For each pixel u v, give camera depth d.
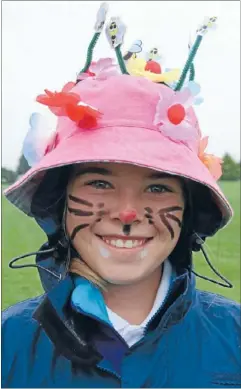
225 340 1.13
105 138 0.97
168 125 0.98
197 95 1.09
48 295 1.04
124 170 0.99
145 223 1.00
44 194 1.10
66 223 1.06
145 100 1.01
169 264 1.12
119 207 0.99
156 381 1.04
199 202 1.13
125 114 1.00
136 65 1.13
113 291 1.06
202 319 1.14
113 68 1.08
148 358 1.04
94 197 1.00
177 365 1.07
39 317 1.06
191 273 1.13
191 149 1.04
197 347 1.10
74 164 1.03
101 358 1.03
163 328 1.04
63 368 1.05
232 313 1.18
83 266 1.05
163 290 1.08
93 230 1.01
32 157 1.07
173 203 1.02
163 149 0.96
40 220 1.12
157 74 1.12
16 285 2.02
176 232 1.04
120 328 1.05
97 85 1.04
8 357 1.08
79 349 1.03
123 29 1.07
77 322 1.05
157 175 1.00
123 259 1.00
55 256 1.10
